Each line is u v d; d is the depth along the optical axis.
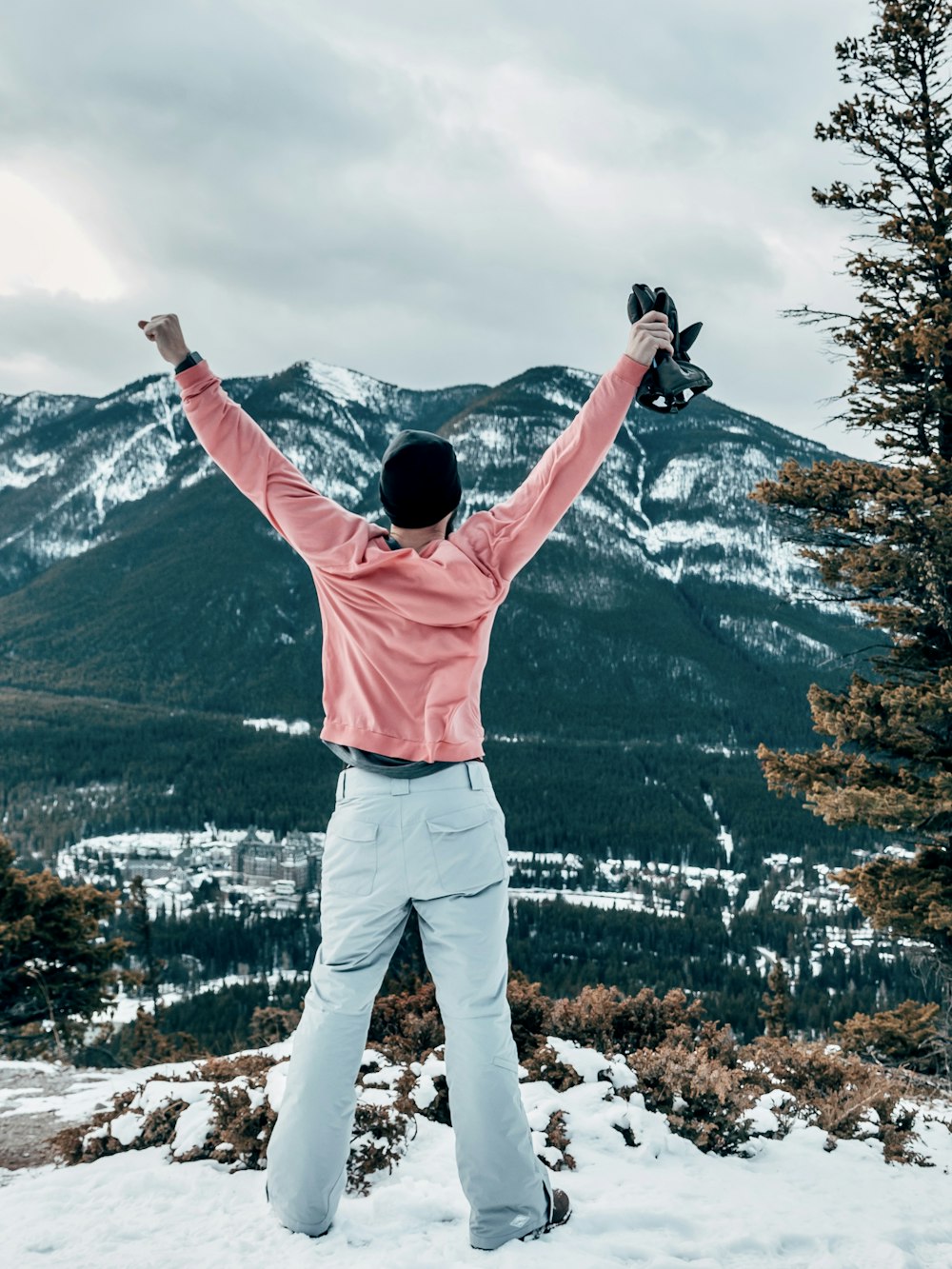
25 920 20.23
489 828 2.30
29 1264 2.31
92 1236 2.50
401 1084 3.84
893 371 15.09
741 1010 85.19
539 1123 3.46
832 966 104.19
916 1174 3.73
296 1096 2.36
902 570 14.66
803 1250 2.64
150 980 32.09
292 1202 2.40
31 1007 21.67
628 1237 2.55
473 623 2.27
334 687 2.37
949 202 15.56
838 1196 3.22
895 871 14.87
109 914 22.28
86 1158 3.80
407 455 2.28
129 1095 4.20
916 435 15.80
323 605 2.37
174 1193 2.92
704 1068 3.98
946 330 14.68
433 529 2.36
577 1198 2.89
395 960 6.70
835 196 16.19
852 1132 4.31
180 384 2.31
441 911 2.25
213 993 83.56
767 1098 4.44
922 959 15.18
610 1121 3.63
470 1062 2.27
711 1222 2.75
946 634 15.45
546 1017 5.20
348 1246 2.39
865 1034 14.59
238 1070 4.34
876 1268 2.52
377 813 2.26
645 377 2.31
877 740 14.68
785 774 15.17
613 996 5.30
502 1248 2.33
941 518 14.18
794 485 15.34
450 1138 3.51
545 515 2.30
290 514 2.32
